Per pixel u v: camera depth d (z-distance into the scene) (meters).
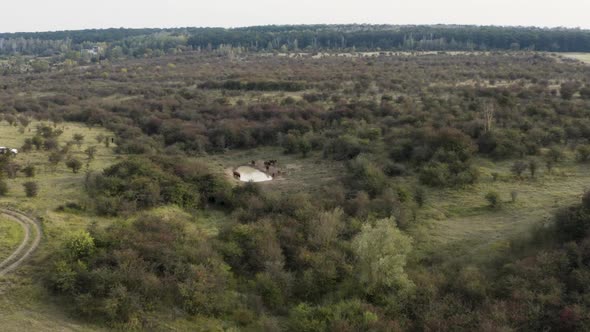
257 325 28.22
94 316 26.48
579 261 30.56
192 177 49.56
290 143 69.06
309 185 54.25
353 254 35.06
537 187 47.78
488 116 62.91
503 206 43.97
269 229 37.62
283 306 30.61
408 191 47.44
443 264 34.69
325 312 28.36
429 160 55.12
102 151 65.75
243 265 33.97
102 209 40.34
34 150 63.75
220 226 41.72
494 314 27.05
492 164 54.72
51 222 35.81
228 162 66.50
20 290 27.62
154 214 41.19
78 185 47.38
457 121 66.44
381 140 65.06
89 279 28.00
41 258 30.69
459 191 48.16
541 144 59.09
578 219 34.56
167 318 27.31
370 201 44.72
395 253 32.53
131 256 29.92
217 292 29.72
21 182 47.97
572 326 25.81
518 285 29.52
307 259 34.09
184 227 37.72
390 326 27.12
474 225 41.25
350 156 62.56
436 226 41.28
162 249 31.45
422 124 65.75
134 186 44.75
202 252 32.62
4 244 32.09
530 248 34.84
